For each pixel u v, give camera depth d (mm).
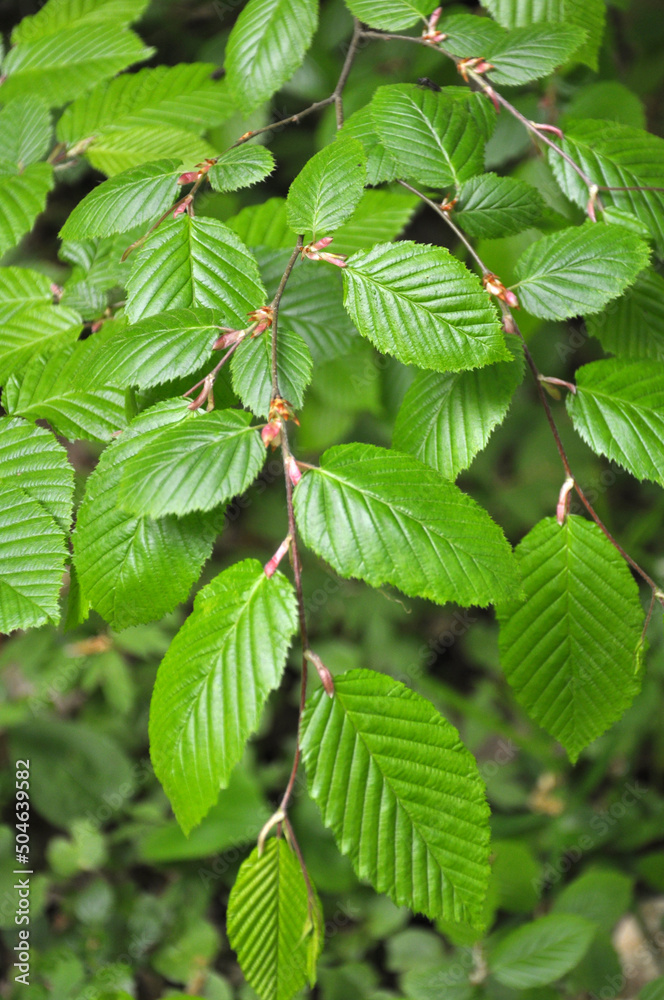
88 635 1122
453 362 646
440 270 651
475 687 1464
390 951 1111
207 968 1104
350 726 630
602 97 829
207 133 900
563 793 1220
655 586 669
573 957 906
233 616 630
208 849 1080
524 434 1347
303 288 742
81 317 720
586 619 670
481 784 634
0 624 656
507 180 693
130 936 1119
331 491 630
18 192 735
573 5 750
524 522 1324
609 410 673
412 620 1385
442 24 729
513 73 718
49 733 1180
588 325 715
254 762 1210
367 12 734
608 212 699
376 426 1189
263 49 741
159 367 651
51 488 679
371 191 792
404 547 625
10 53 789
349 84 1030
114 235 731
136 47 782
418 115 698
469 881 630
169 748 629
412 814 629
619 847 1167
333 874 1131
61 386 699
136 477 630
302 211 668
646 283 714
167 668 634
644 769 1235
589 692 671
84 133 770
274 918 641
